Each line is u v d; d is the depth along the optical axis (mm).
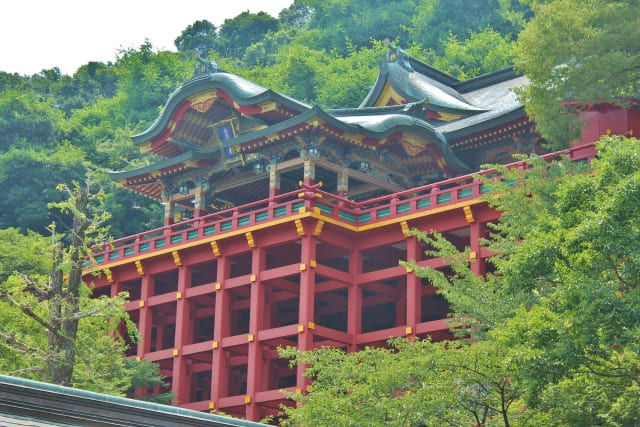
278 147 66125
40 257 70188
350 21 143500
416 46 125375
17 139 114188
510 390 33500
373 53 126562
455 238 61031
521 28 131750
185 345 63469
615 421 32312
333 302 66312
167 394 60281
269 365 61844
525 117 64000
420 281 58500
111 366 49688
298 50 126062
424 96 74188
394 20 140125
